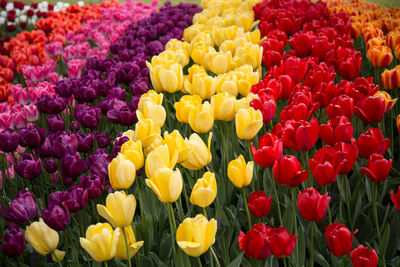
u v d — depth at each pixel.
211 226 1.77
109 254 1.82
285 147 2.45
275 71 3.42
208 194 2.01
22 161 2.71
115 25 8.38
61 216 2.14
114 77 4.46
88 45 6.68
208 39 5.03
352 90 2.98
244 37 4.70
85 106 3.47
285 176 2.11
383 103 2.62
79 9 9.91
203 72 3.65
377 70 4.37
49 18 8.76
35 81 5.49
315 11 6.48
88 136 2.98
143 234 2.54
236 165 2.19
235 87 3.24
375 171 2.16
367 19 6.02
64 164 2.59
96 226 1.83
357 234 2.69
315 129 2.32
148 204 2.77
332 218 2.79
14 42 7.17
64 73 6.79
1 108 4.13
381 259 2.35
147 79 4.13
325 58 4.14
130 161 2.09
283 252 1.77
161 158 2.13
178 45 4.74
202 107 2.67
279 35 5.00
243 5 8.08
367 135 2.31
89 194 2.39
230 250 2.46
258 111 2.49
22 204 2.32
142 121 2.51
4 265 2.75
